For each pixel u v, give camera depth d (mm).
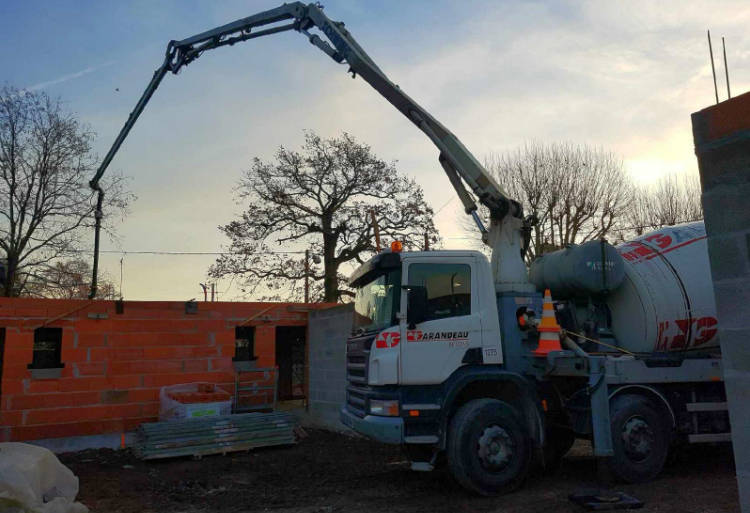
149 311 13047
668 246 8688
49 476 6641
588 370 7270
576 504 6695
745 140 3664
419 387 7320
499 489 7270
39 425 11719
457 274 7703
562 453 8938
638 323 8242
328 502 7395
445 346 7410
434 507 6918
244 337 14547
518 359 7793
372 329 7871
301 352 18094
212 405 11836
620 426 7457
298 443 11789
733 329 3658
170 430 10555
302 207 31578
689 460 9203
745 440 3559
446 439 7281
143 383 12781
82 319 12336
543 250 24312
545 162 26062
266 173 31016
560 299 8719
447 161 9633
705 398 8141
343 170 31625
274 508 7180
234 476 9047
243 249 30219
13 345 11672
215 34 11438
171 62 12094
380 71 9844
